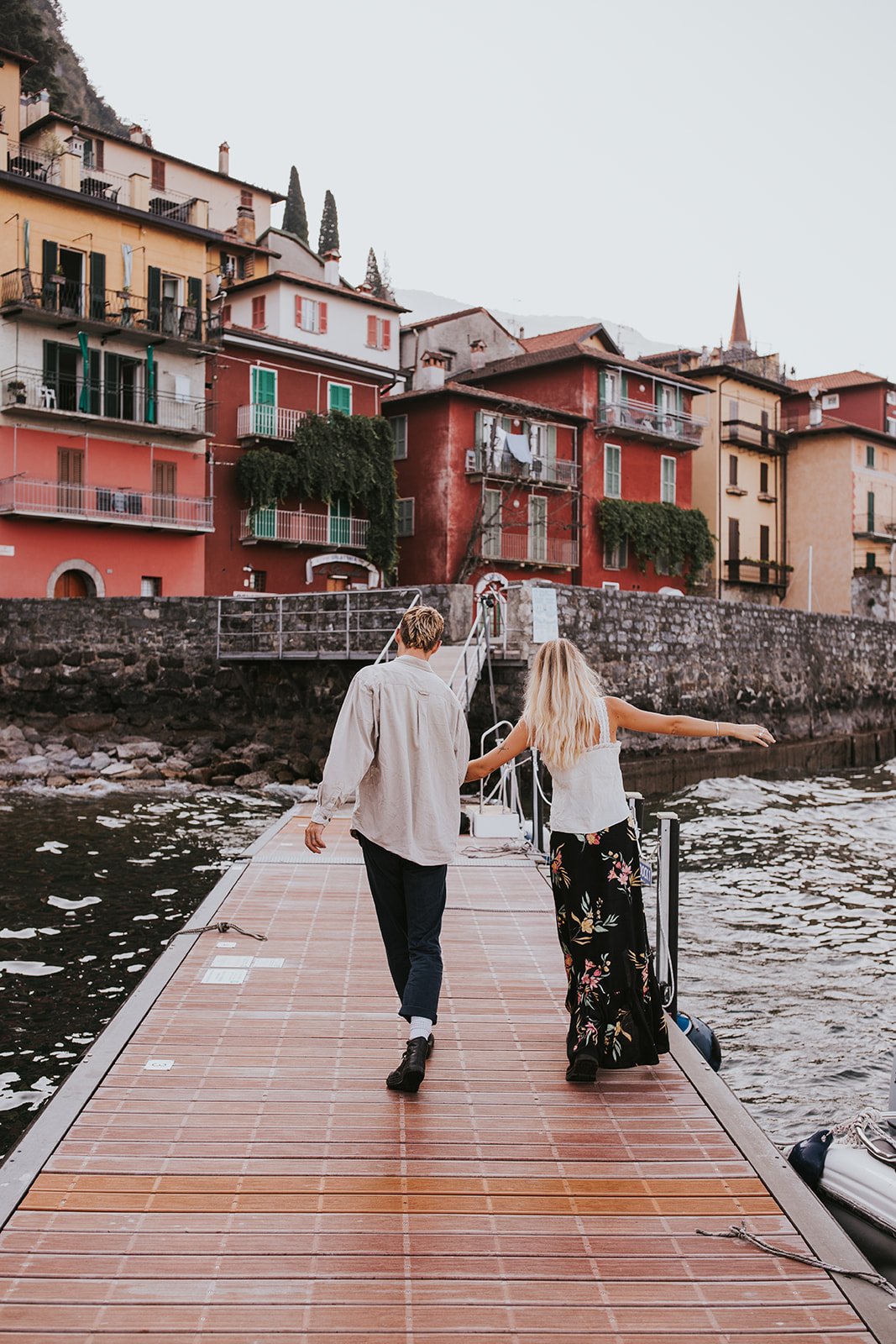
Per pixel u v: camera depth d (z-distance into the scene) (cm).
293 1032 505
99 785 2186
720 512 5103
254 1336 276
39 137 4175
